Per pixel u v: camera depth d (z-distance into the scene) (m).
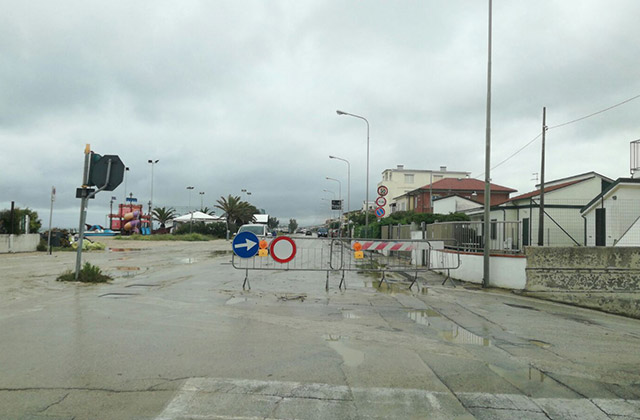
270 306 8.85
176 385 4.43
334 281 13.16
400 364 5.27
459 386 4.58
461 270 14.05
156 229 69.00
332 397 4.20
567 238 27.52
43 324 7.00
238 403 4.02
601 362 5.60
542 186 25.06
